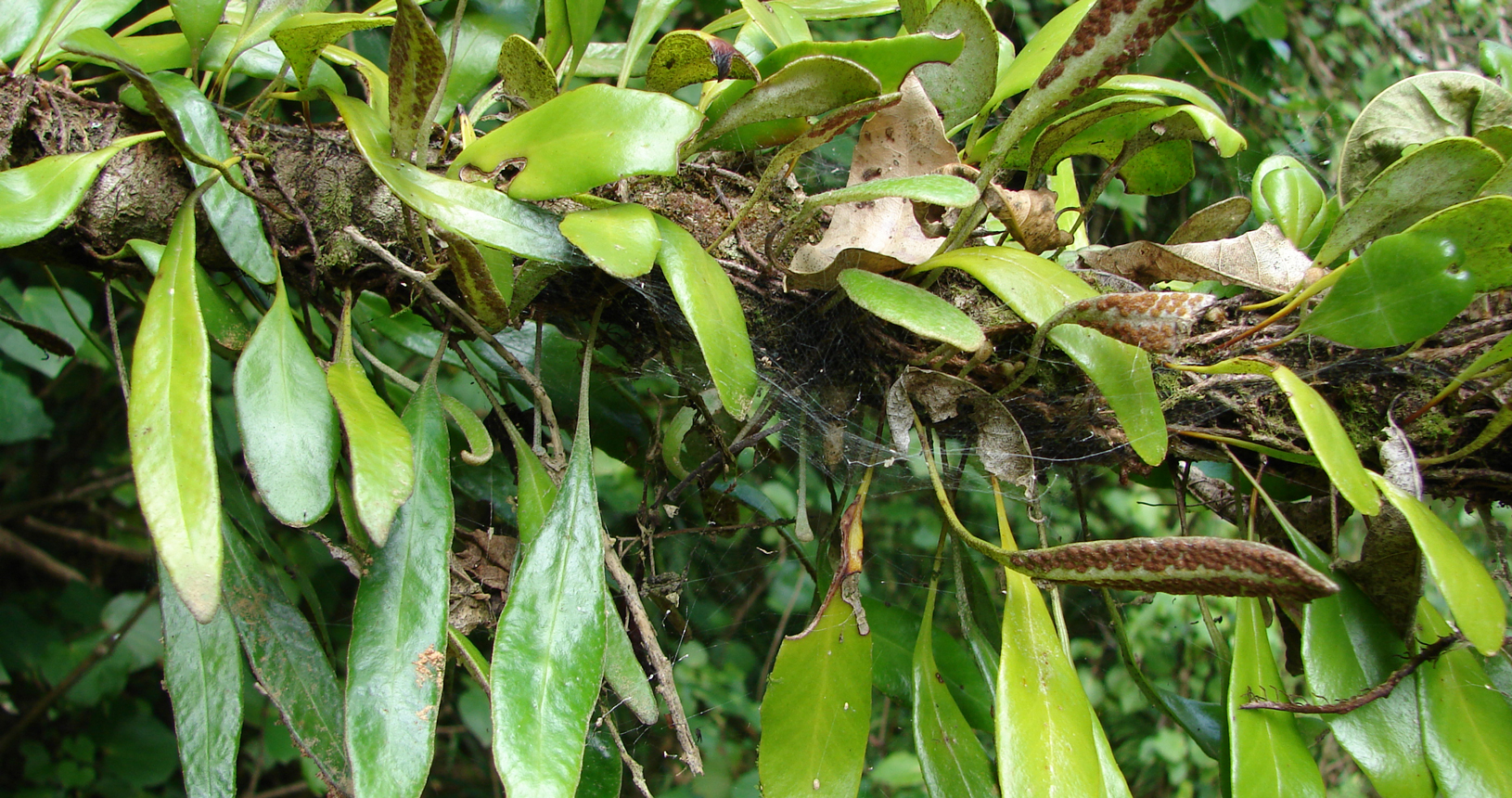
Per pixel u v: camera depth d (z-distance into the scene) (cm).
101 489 95
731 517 43
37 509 99
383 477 27
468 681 83
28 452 95
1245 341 32
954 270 33
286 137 32
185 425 26
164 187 31
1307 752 30
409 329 41
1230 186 75
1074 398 33
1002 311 33
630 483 83
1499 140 32
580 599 29
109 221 31
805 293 33
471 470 39
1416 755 29
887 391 34
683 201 34
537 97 31
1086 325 27
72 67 33
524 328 41
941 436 36
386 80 34
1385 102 35
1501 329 31
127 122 31
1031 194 32
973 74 32
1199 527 84
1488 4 84
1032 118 29
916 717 33
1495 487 32
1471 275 27
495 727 27
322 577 69
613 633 30
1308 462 32
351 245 33
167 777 91
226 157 30
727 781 83
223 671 29
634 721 44
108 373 89
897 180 28
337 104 29
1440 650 29
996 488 32
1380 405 32
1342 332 29
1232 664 30
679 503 42
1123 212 76
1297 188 36
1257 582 25
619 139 27
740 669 89
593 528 29
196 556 25
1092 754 29
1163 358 30
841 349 34
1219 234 35
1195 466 39
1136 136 33
